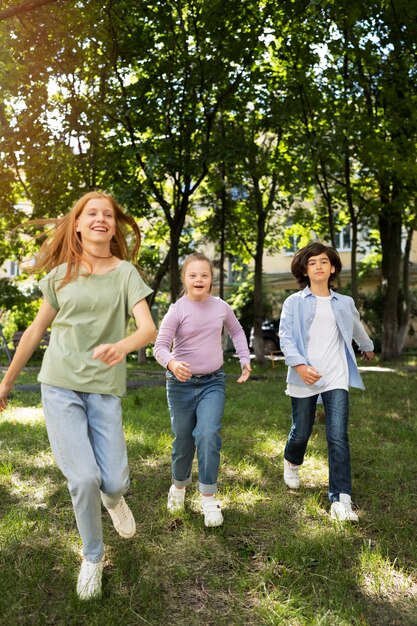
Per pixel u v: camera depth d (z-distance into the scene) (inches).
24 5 292.0
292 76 552.4
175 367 131.4
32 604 100.3
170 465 188.9
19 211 582.2
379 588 106.1
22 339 109.3
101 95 522.0
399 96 566.9
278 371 577.9
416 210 623.2
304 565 115.6
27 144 513.3
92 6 471.5
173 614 99.3
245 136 585.0
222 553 122.4
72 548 123.5
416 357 745.0
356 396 354.6
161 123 551.8
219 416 138.7
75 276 108.1
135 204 558.3
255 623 95.9
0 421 265.6
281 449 210.2
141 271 126.2
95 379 106.6
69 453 102.0
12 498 157.0
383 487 164.9
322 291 160.4
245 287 1018.7
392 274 682.2
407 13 494.6
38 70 490.0
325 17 418.9
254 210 690.2
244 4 492.7
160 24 504.4
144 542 126.8
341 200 698.2
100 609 98.9
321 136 520.4
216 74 527.8
